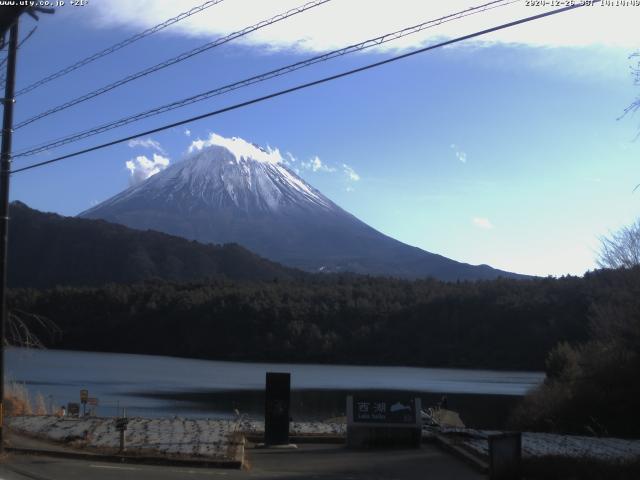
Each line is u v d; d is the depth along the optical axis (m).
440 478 13.90
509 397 58.53
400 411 18.67
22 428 18.78
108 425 20.22
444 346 103.38
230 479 13.26
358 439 18.36
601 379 33.69
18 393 25.19
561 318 93.75
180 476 13.42
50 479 12.53
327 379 78.12
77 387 62.22
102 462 14.90
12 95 15.75
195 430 19.78
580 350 44.09
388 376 83.19
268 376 18.75
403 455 17.17
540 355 91.50
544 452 17.69
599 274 46.69
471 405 53.00
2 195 15.82
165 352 114.56
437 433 20.36
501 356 95.25
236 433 19.28
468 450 17.09
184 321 117.00
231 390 63.62
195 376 78.00
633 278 35.47
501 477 12.09
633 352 33.66
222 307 117.31
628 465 13.91
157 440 17.69
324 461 16.11
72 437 17.36
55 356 100.31
